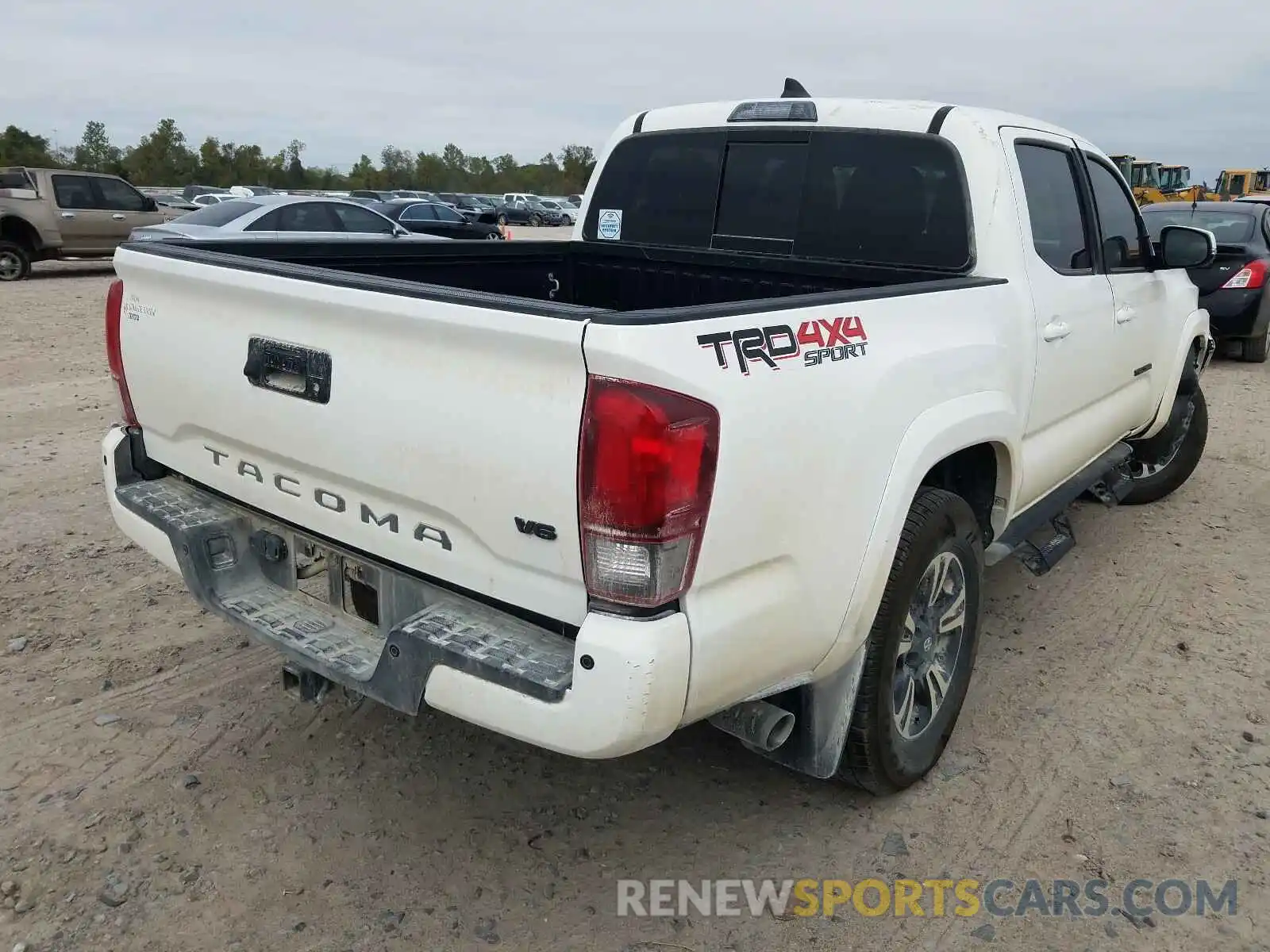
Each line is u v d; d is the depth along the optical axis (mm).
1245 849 2918
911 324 2820
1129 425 4914
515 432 2133
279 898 2641
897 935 2580
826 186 3850
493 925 2576
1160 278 4887
